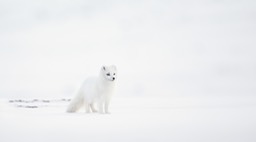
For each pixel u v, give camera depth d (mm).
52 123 14211
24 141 10508
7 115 17141
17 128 12719
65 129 12477
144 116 16984
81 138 10867
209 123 13672
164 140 10547
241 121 14148
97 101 20438
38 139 10758
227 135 11102
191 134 11320
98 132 11828
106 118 16219
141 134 11398
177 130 12055
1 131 12039
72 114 19031
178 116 16609
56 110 22094
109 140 10570
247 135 11094
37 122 14531
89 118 16297
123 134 11430
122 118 16141
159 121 14586
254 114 16938
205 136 11008
